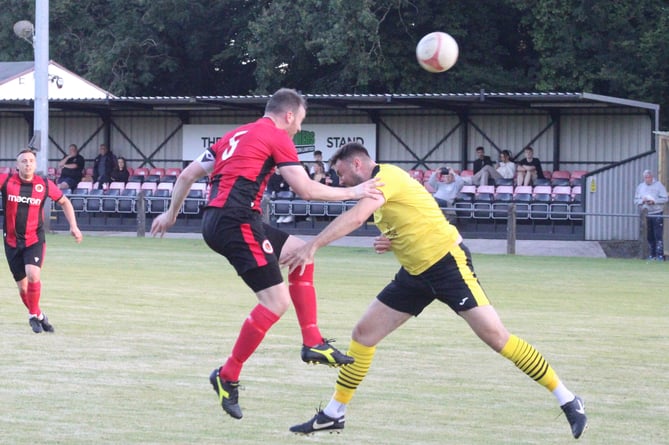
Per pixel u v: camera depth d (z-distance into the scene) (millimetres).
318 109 58531
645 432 12969
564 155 54938
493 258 41000
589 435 12805
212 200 11852
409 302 12453
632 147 53562
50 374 16078
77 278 30703
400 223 12164
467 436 12711
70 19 82438
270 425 13141
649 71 66250
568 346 19406
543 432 12938
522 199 50938
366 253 42219
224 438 12477
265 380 15859
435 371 16703
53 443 12086
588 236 47594
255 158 11734
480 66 72562
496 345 12242
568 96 48312
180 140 61938
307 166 58719
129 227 54344
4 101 58594
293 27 71125
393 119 57844
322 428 12391
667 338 20484
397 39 71125
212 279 31000
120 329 20766
